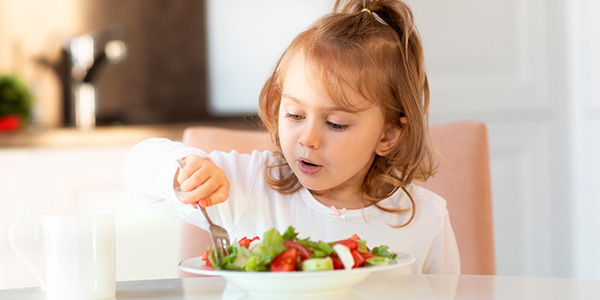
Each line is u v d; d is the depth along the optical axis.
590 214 2.60
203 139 1.41
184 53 3.21
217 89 3.25
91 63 3.05
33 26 3.02
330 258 0.75
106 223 0.79
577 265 2.65
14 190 2.39
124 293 0.82
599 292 0.81
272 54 3.25
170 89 3.20
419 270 1.19
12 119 2.73
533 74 2.64
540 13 2.63
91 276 0.78
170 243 1.85
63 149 2.43
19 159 2.39
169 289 0.84
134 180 1.05
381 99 1.10
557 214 2.66
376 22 1.19
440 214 1.23
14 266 2.38
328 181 1.07
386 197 1.21
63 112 3.05
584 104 2.60
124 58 3.14
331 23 1.15
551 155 2.65
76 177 2.45
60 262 0.77
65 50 3.05
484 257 1.36
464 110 2.63
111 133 2.51
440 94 2.62
